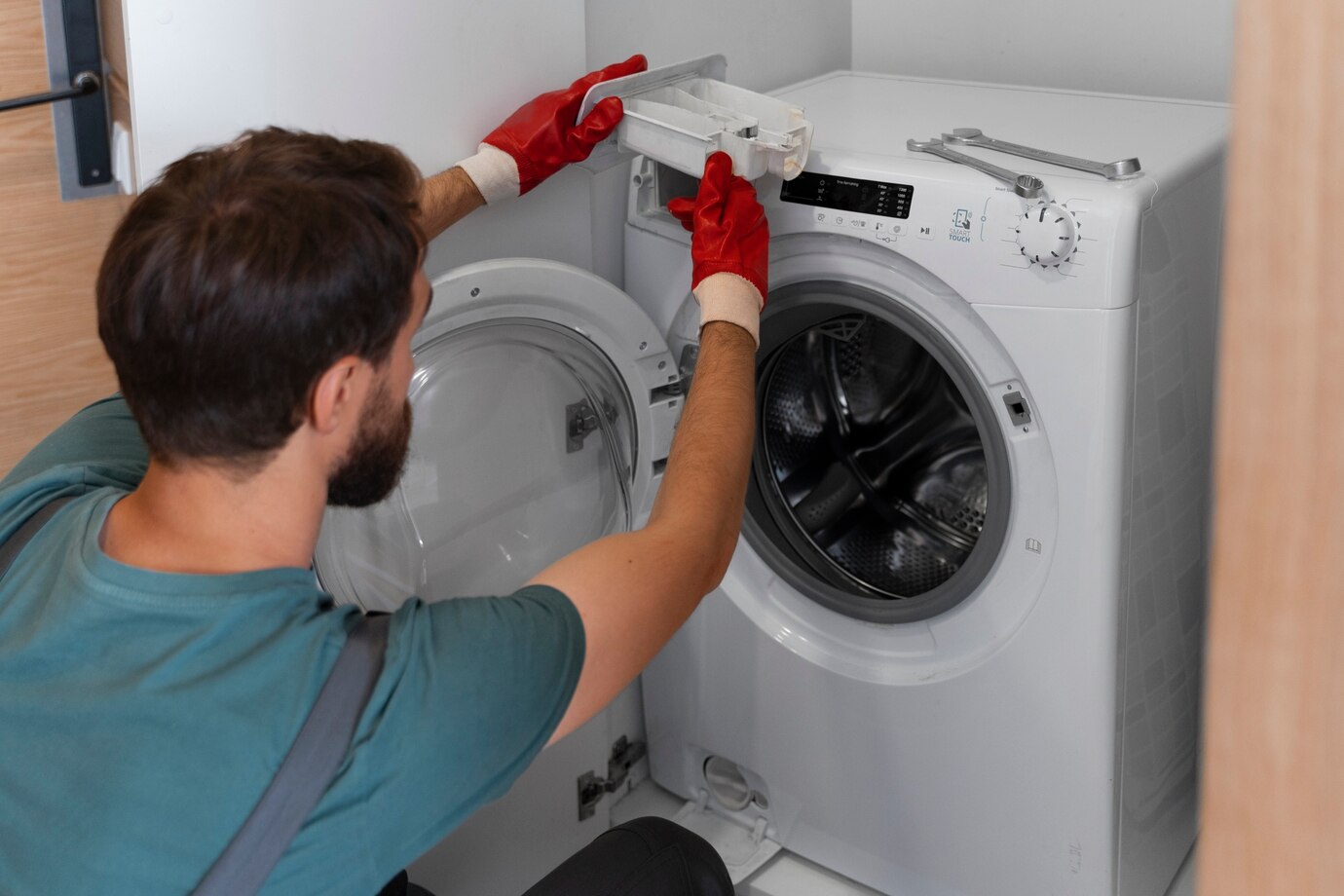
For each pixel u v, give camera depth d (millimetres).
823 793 1673
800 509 1721
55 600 792
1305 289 219
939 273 1312
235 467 769
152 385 746
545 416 1515
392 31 1308
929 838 1586
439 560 1484
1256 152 220
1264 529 235
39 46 1252
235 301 714
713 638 1710
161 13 1167
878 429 1702
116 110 1276
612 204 1623
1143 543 1358
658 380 1563
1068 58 1871
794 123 1367
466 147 1401
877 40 2059
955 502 1663
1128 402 1256
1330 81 209
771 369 1631
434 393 1413
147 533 807
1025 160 1345
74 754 745
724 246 1272
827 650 1602
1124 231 1191
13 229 1315
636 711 1908
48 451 986
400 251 779
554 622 832
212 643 759
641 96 1405
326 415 775
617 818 1875
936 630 1498
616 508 1634
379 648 780
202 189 754
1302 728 240
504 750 801
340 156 790
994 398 1346
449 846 1650
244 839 723
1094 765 1400
